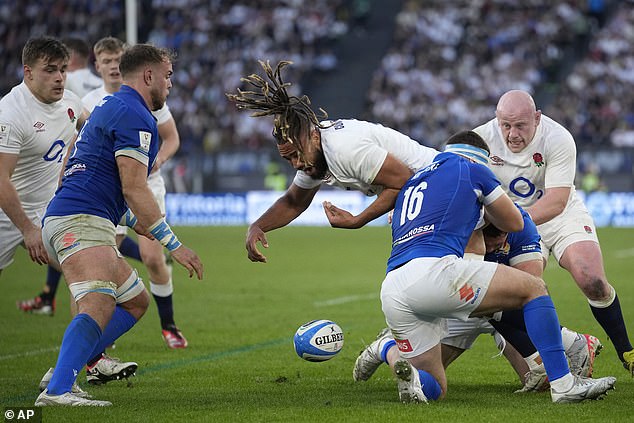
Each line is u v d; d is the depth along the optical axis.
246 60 131.62
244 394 22.52
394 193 20.98
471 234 20.89
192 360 28.45
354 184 21.42
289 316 39.03
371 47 137.00
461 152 21.42
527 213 23.53
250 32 135.88
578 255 26.11
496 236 21.97
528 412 19.62
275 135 21.31
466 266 19.61
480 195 20.38
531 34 131.50
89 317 20.20
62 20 135.12
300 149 21.00
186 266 20.62
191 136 122.62
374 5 142.62
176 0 139.00
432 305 19.62
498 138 27.03
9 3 135.75
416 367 20.78
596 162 102.31
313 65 134.75
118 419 18.95
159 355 29.52
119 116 20.52
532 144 26.34
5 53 133.38
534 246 22.77
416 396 20.39
